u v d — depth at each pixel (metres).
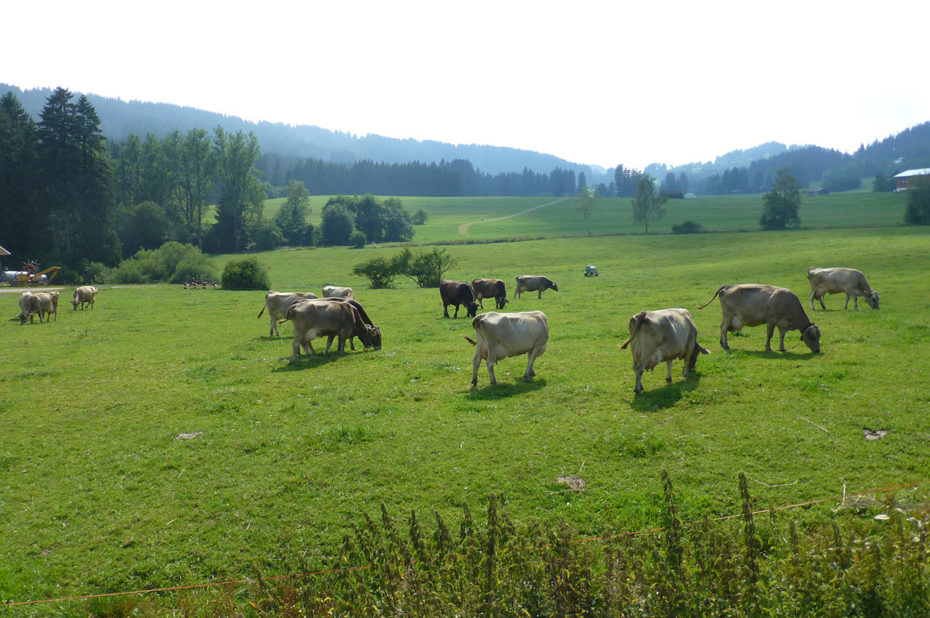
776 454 9.23
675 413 11.30
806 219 116.44
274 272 77.88
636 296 32.81
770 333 16.08
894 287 28.86
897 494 7.63
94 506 8.98
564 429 10.82
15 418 13.41
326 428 11.46
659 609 5.05
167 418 12.91
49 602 6.80
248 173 112.50
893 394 11.58
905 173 190.38
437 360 17.02
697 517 7.48
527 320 13.98
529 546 5.66
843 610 4.95
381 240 126.69
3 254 70.81
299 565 7.17
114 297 42.78
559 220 152.12
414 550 6.01
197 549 7.69
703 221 132.00
